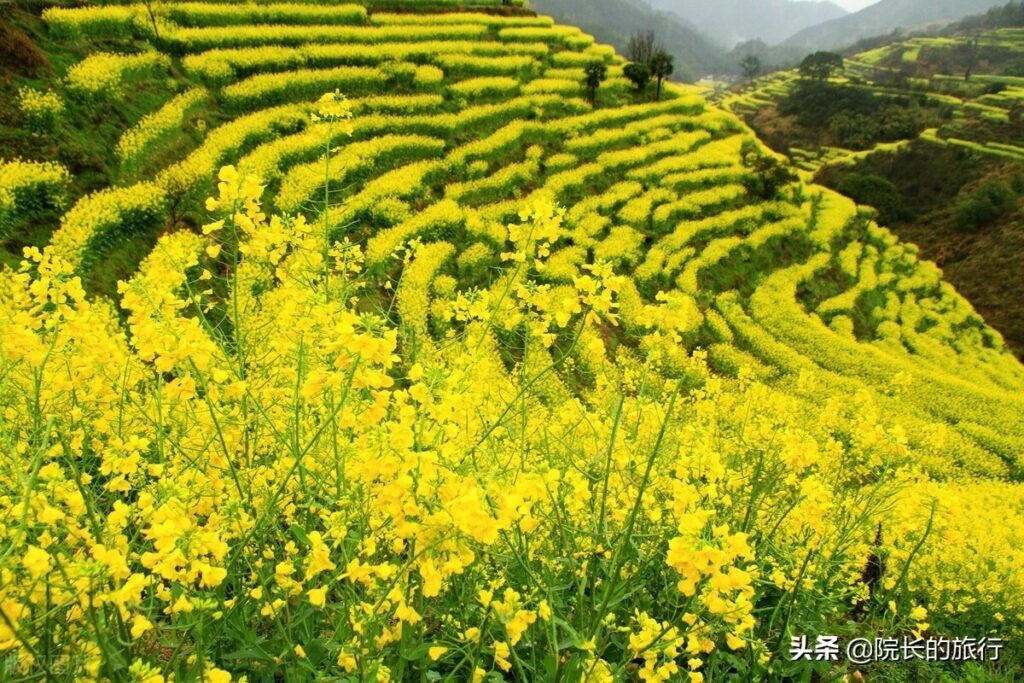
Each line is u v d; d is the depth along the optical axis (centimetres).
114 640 212
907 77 11156
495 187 2216
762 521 412
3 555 175
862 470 424
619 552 242
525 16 3894
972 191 5578
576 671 242
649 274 2278
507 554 290
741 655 358
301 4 2889
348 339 194
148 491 247
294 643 254
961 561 749
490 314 354
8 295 896
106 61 1797
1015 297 4047
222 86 2108
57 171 1281
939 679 464
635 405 314
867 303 2972
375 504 246
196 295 269
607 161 2775
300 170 1761
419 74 2653
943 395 2219
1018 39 13112
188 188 1519
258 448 312
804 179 4100
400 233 1725
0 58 1497
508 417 361
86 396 294
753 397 635
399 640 231
